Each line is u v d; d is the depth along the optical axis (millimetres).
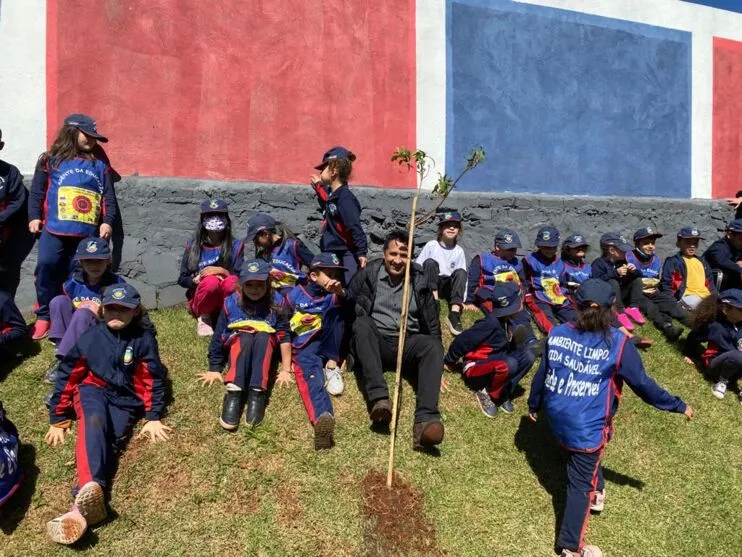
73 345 4137
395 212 6652
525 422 5000
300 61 6621
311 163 6664
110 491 3797
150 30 6105
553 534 4168
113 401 4074
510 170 7602
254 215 6102
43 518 3660
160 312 5691
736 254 7480
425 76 7164
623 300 7082
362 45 6875
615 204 7746
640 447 4992
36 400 4391
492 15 7500
